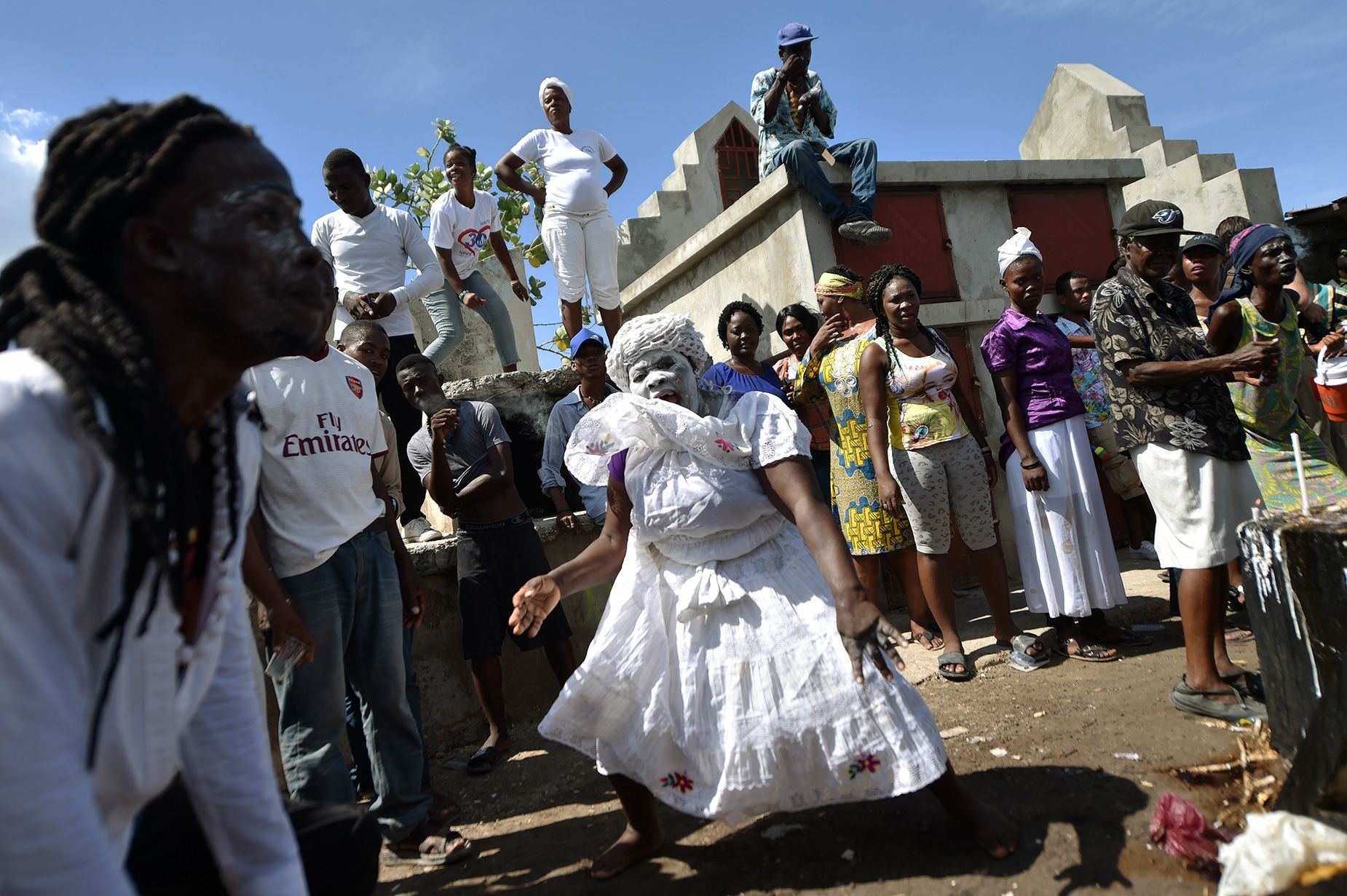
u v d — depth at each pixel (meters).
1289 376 4.05
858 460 4.94
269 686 3.91
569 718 2.71
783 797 2.54
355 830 1.92
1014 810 2.84
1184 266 4.38
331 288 1.32
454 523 4.84
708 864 2.79
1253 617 2.94
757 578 2.64
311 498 3.02
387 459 4.02
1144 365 3.58
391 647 3.22
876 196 6.34
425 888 2.96
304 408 3.04
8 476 1.01
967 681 4.35
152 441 1.11
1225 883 2.10
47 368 1.08
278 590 2.78
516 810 3.54
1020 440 4.59
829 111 6.48
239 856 1.52
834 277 5.39
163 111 1.21
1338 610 2.32
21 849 1.01
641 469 2.72
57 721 1.06
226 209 1.21
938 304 6.46
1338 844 2.03
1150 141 9.69
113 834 1.32
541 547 4.46
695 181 9.18
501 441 4.39
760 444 2.58
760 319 5.34
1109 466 6.29
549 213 6.47
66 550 1.10
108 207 1.16
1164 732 3.38
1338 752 2.30
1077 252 7.07
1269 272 3.91
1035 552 4.62
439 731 4.49
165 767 1.31
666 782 2.62
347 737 4.12
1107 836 2.60
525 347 7.82
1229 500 3.52
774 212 6.49
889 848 2.70
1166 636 4.71
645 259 8.78
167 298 1.22
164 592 1.23
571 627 5.03
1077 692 3.98
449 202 6.34
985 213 6.79
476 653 4.18
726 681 2.55
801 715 2.47
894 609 5.99
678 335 2.71
